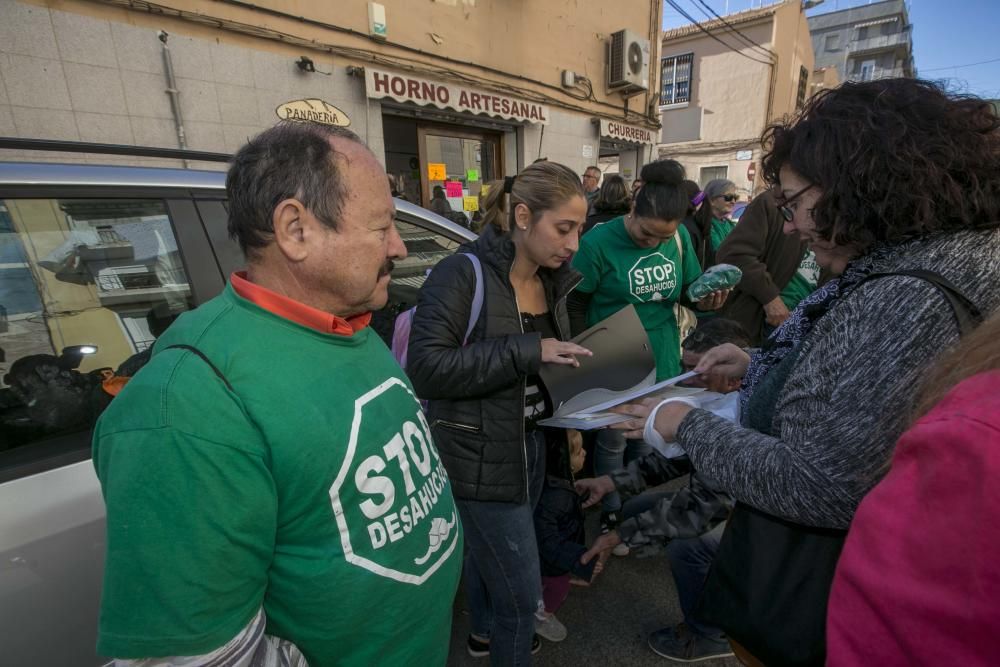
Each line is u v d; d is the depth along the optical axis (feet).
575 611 6.31
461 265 4.11
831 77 63.05
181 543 1.83
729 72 47.11
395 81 17.16
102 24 11.67
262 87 14.44
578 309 7.41
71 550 3.55
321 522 2.19
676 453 3.56
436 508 2.76
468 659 5.68
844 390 2.37
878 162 2.36
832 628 1.53
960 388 1.43
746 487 2.75
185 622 1.84
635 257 6.89
